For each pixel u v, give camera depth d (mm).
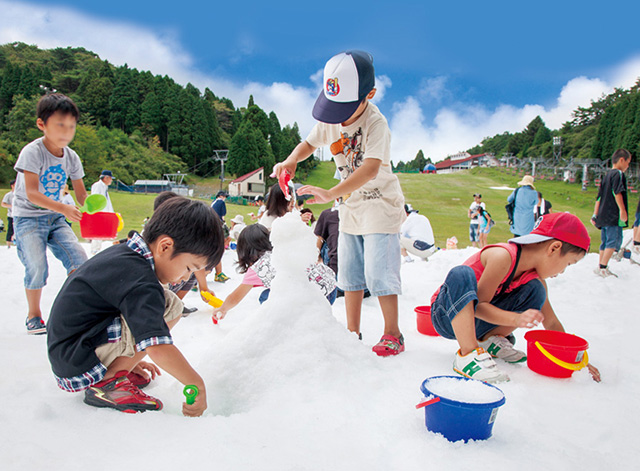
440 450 1293
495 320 2070
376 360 1975
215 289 4609
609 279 5016
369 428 1428
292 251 1922
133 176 47094
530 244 2150
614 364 2246
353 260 2670
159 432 1364
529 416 1596
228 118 70500
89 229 2797
